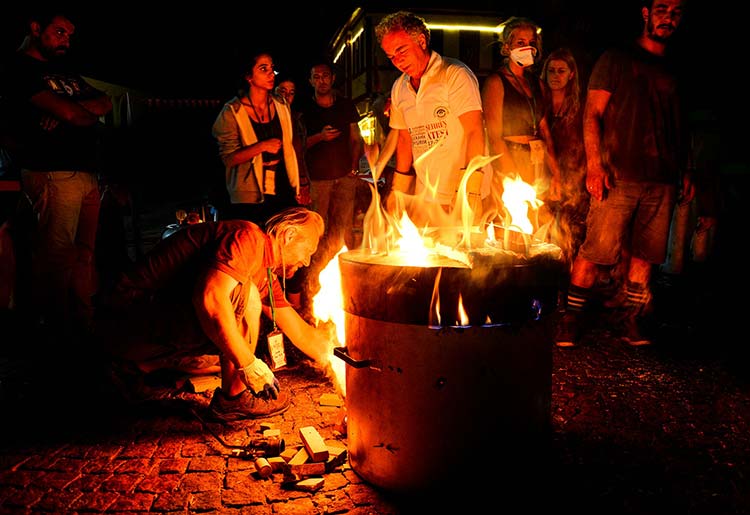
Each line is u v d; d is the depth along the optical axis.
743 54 7.11
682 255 6.36
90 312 4.52
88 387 3.28
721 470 2.55
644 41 4.02
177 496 2.41
